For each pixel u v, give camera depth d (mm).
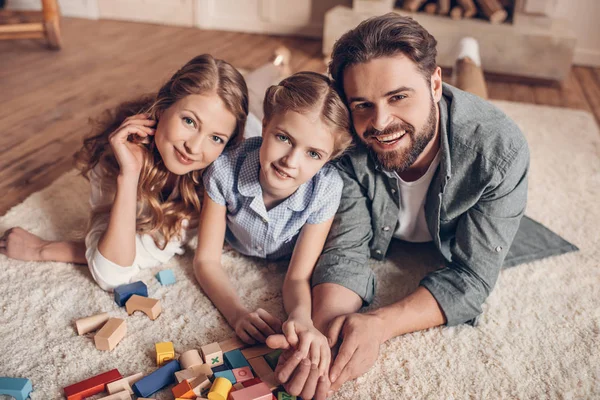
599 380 1090
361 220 1300
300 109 1054
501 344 1166
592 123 2486
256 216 1248
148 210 1360
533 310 1277
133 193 1225
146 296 1243
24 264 1325
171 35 3701
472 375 1081
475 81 2064
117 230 1209
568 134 2340
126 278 1258
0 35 3078
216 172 1236
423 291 1189
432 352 1133
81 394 966
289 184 1125
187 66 1212
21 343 1096
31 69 2865
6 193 1664
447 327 1201
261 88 1995
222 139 1199
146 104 1378
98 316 1149
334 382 1002
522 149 1162
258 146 1249
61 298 1222
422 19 3277
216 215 1268
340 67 1083
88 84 2686
